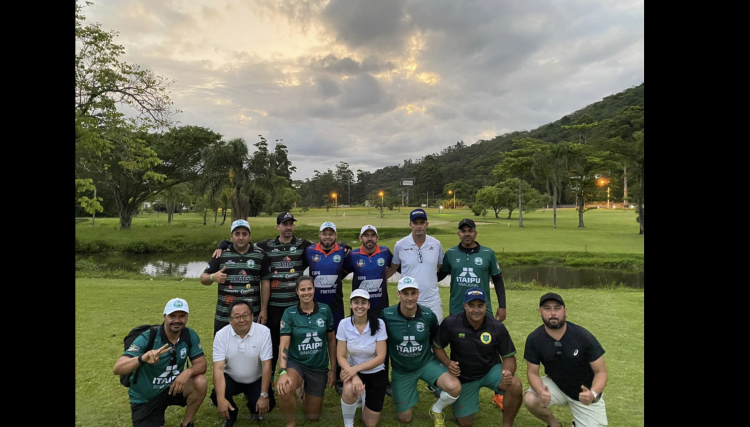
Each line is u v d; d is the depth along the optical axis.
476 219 55.47
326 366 4.03
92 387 4.37
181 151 37.81
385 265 4.84
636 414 3.83
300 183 132.50
